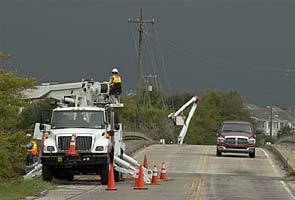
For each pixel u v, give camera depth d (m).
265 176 71.81
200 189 53.62
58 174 59.25
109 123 59.56
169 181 61.88
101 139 56.12
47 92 68.44
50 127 57.50
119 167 59.00
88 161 55.22
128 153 98.00
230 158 94.69
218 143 96.81
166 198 45.78
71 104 63.00
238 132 97.38
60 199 44.16
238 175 72.38
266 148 126.38
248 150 95.94
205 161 88.75
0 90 73.12
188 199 45.28
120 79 62.25
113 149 58.09
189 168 79.69
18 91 74.12
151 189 52.88
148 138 156.12
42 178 56.69
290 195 51.00
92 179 62.59
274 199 47.25
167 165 83.19
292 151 104.62
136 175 58.97
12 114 74.31
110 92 61.91
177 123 196.62
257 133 100.81
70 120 57.72
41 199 43.84
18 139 74.88
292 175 72.44
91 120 57.72
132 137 135.00
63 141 55.69
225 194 49.59
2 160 71.06
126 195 47.53
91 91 61.69
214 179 65.12
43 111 65.12
